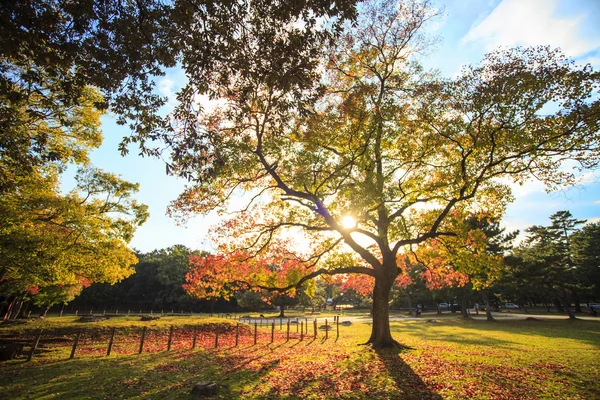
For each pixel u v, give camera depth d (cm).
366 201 1164
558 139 1198
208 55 728
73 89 758
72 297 4397
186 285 1725
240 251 1672
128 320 2903
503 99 1125
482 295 3950
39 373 1123
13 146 931
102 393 877
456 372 1016
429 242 1845
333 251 1828
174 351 1612
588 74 1035
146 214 2016
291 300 5297
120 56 713
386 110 1198
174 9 682
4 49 598
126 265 2062
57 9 682
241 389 893
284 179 1434
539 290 3569
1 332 2061
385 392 841
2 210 1333
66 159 1523
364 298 6625
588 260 4653
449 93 1228
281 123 859
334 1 627
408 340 1916
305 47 702
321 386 911
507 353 1365
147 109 824
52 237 1517
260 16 718
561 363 1140
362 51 1445
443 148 1411
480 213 1700
